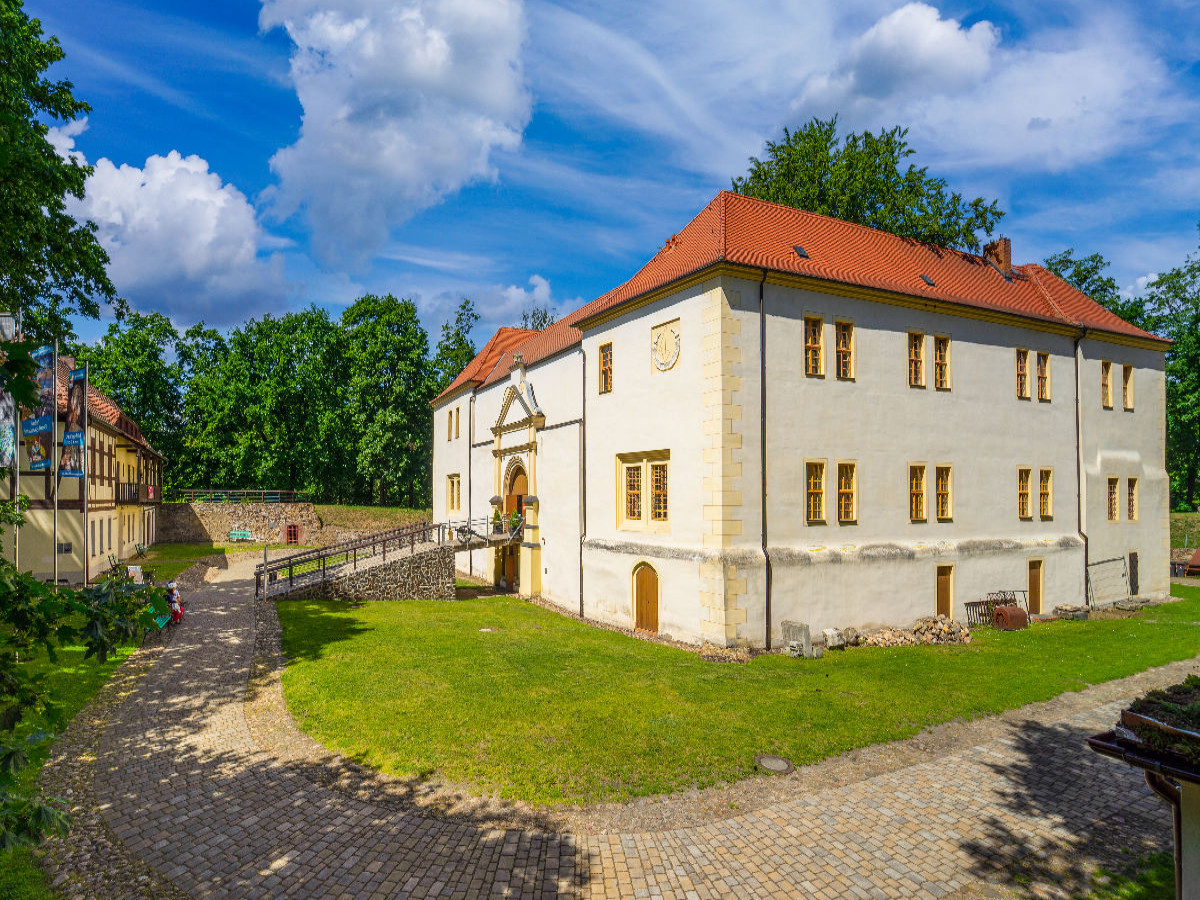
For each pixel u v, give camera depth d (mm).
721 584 17016
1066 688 14656
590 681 14320
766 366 18109
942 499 21547
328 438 48656
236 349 48469
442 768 10062
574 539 23438
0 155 4234
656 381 19641
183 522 41500
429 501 53719
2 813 3723
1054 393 24688
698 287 18203
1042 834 8695
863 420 19734
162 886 7273
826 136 29594
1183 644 18922
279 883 7348
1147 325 45219
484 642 17812
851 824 8867
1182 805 5586
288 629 18484
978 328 22562
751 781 9977
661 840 8383
